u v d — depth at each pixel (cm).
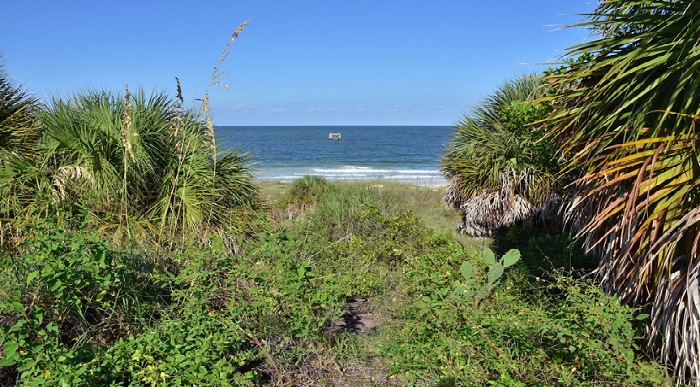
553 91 570
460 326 402
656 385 314
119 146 625
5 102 649
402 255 763
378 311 593
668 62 343
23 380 333
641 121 344
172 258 536
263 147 8575
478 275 546
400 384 413
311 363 438
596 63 383
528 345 372
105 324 427
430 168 5069
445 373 359
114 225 564
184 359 345
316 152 7488
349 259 737
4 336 314
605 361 332
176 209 629
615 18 397
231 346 411
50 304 409
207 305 463
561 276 463
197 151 674
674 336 335
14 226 522
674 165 327
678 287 325
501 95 1031
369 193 1256
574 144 404
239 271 464
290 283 438
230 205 690
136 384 340
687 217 298
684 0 344
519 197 940
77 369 319
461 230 1139
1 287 393
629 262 360
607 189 383
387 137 12569
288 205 1432
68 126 637
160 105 699
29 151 626
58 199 559
